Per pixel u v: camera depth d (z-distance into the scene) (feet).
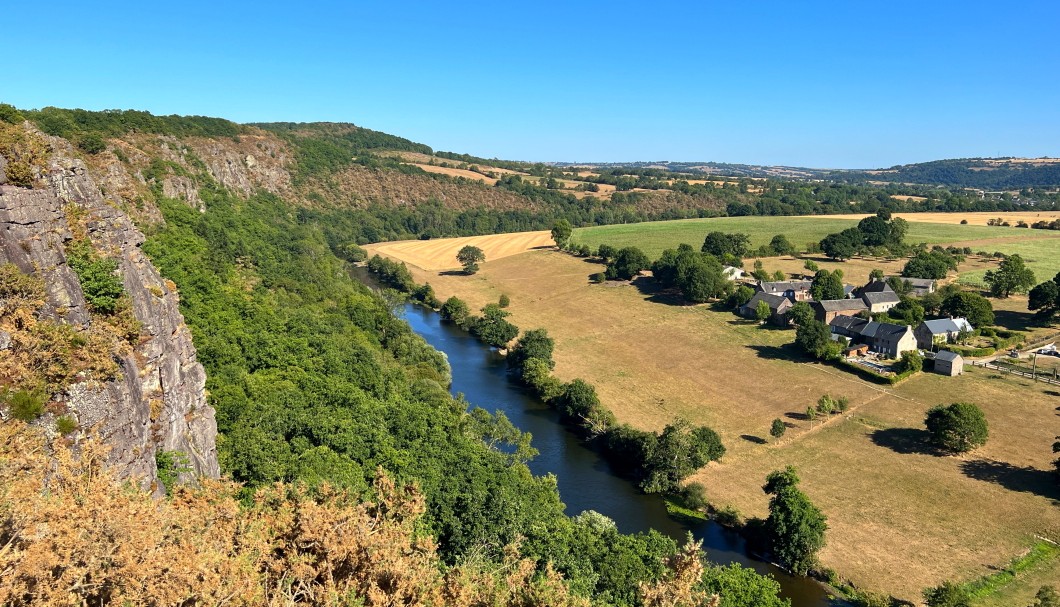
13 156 104.68
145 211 274.16
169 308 130.21
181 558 71.92
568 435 271.90
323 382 215.72
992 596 167.63
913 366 313.94
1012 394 286.25
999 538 191.52
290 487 119.24
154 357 111.96
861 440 256.11
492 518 148.15
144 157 353.10
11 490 69.41
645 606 91.04
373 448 176.86
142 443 102.89
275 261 349.41
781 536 187.21
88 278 104.37
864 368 320.50
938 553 186.29
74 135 280.10
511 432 250.37
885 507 209.97
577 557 148.56
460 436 213.25
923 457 240.12
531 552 140.56
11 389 83.92
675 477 225.35
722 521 207.31
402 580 83.71
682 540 197.77
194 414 130.31
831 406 282.56
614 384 328.90
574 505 215.10
